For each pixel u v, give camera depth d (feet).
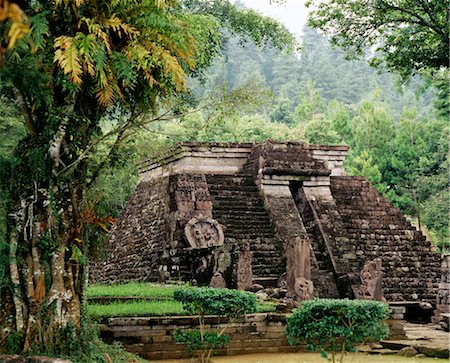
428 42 80.33
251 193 86.94
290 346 49.83
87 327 36.91
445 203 124.36
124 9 35.01
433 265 88.02
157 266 79.82
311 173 89.35
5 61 30.30
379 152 147.23
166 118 41.91
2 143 36.70
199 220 77.77
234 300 42.22
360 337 38.37
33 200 34.40
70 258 35.40
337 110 163.43
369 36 79.92
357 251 87.10
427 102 237.66
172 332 46.09
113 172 43.42
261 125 146.51
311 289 61.11
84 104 37.40
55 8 34.12
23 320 33.63
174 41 36.24
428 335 58.44
